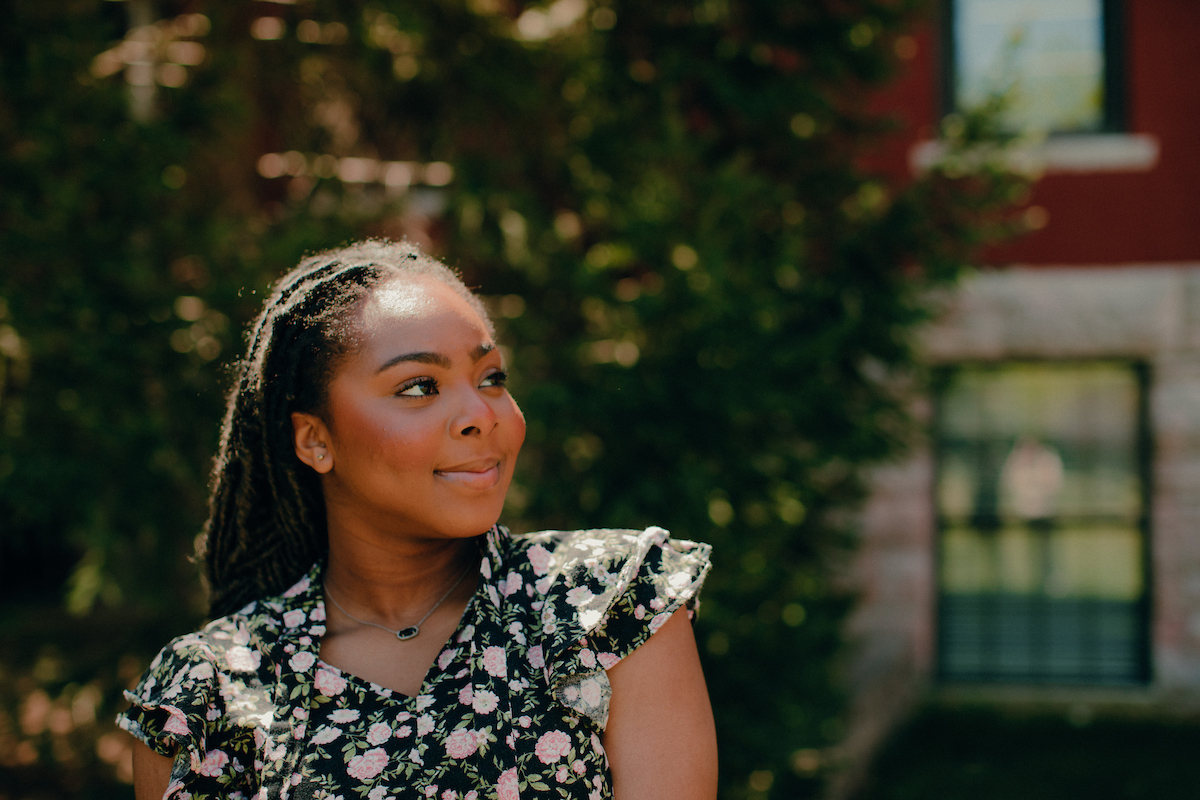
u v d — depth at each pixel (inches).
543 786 40.8
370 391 43.6
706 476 135.6
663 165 153.9
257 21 168.2
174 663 44.1
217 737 42.8
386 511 44.1
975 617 259.4
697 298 137.7
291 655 44.3
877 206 175.2
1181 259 244.5
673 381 138.4
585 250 177.2
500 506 44.5
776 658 152.0
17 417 143.7
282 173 178.5
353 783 40.9
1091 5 251.3
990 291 248.5
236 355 143.7
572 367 148.9
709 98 169.9
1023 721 244.2
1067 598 255.0
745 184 147.4
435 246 179.6
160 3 198.4
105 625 180.1
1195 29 243.9
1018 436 256.5
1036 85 253.9
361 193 174.1
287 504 50.7
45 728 165.3
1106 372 252.2
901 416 175.2
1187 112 244.4
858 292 164.2
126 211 151.4
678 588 43.8
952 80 253.1
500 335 159.0
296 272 52.1
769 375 143.5
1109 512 252.8
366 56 168.2
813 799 157.5
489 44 166.7
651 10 165.2
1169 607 245.0
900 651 240.4
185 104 158.4
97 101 148.7
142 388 146.9
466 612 44.2
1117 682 252.8
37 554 347.6
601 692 41.9
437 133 179.5
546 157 175.0
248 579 54.7
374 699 42.8
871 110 247.8
